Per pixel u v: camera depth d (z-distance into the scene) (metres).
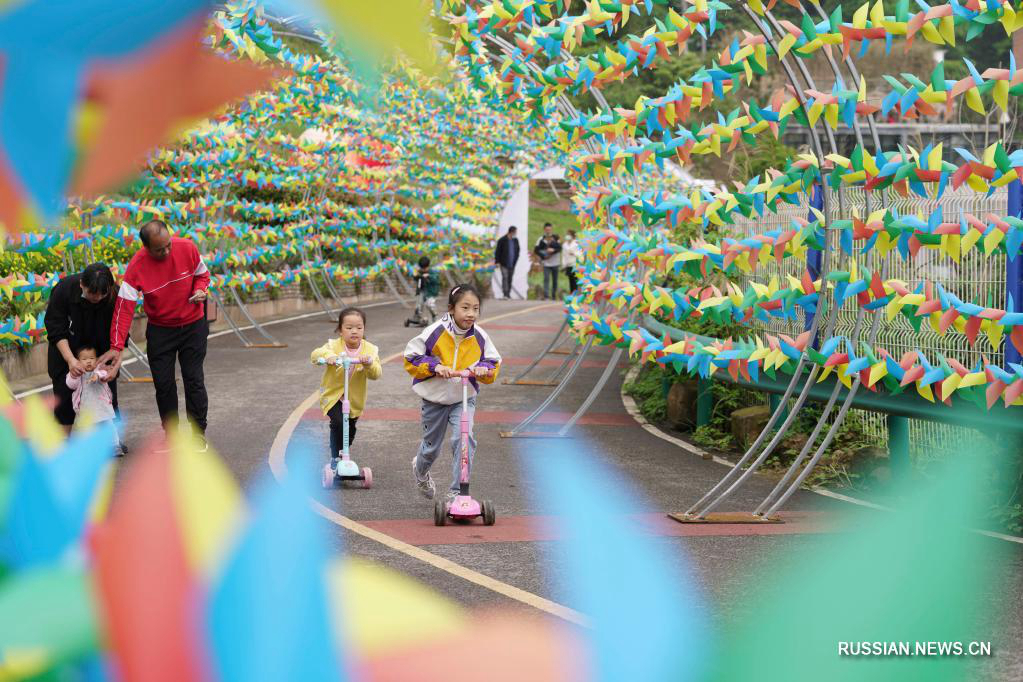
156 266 10.02
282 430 12.13
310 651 0.24
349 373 9.55
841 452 10.05
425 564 7.01
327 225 24.64
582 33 7.85
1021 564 6.18
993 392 7.22
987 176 6.80
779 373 10.26
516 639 0.25
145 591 0.24
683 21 7.55
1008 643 5.05
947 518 0.26
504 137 28.09
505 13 7.83
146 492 0.24
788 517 8.45
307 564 0.24
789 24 7.23
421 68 0.45
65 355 9.56
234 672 0.23
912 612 0.25
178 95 0.25
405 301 33.44
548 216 50.69
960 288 9.24
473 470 10.37
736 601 5.89
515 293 39.12
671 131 8.15
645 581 0.26
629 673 0.25
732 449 11.76
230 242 21.50
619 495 0.28
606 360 19.59
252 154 18.64
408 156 26.53
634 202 8.09
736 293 7.95
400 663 0.24
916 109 6.89
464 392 8.34
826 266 7.64
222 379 16.22
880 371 7.71
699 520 8.27
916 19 6.75
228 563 0.24
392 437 12.10
